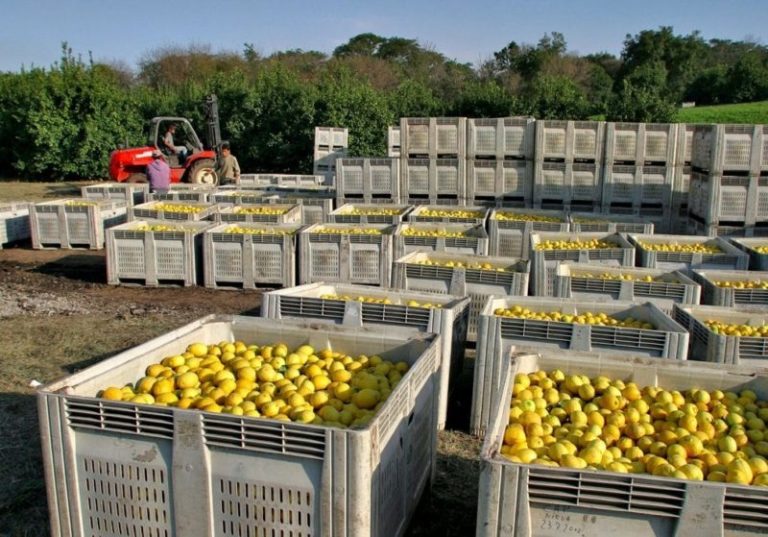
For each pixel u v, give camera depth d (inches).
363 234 395.5
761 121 1657.2
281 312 240.4
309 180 850.1
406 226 414.3
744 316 244.2
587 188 488.7
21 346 320.8
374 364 188.5
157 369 175.8
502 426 139.8
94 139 1189.7
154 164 665.0
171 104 1365.7
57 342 327.3
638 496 112.6
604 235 376.5
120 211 592.1
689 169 484.7
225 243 420.5
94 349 317.1
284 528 131.1
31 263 514.6
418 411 166.7
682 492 111.3
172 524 137.7
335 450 124.7
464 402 262.7
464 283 281.6
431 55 3213.6
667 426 155.4
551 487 114.9
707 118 1732.3
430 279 285.7
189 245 427.5
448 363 232.1
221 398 161.6
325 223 441.7
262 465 130.0
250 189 678.5
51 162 1189.7
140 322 360.8
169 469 135.4
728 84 2410.2
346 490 125.5
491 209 474.3
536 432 148.9
